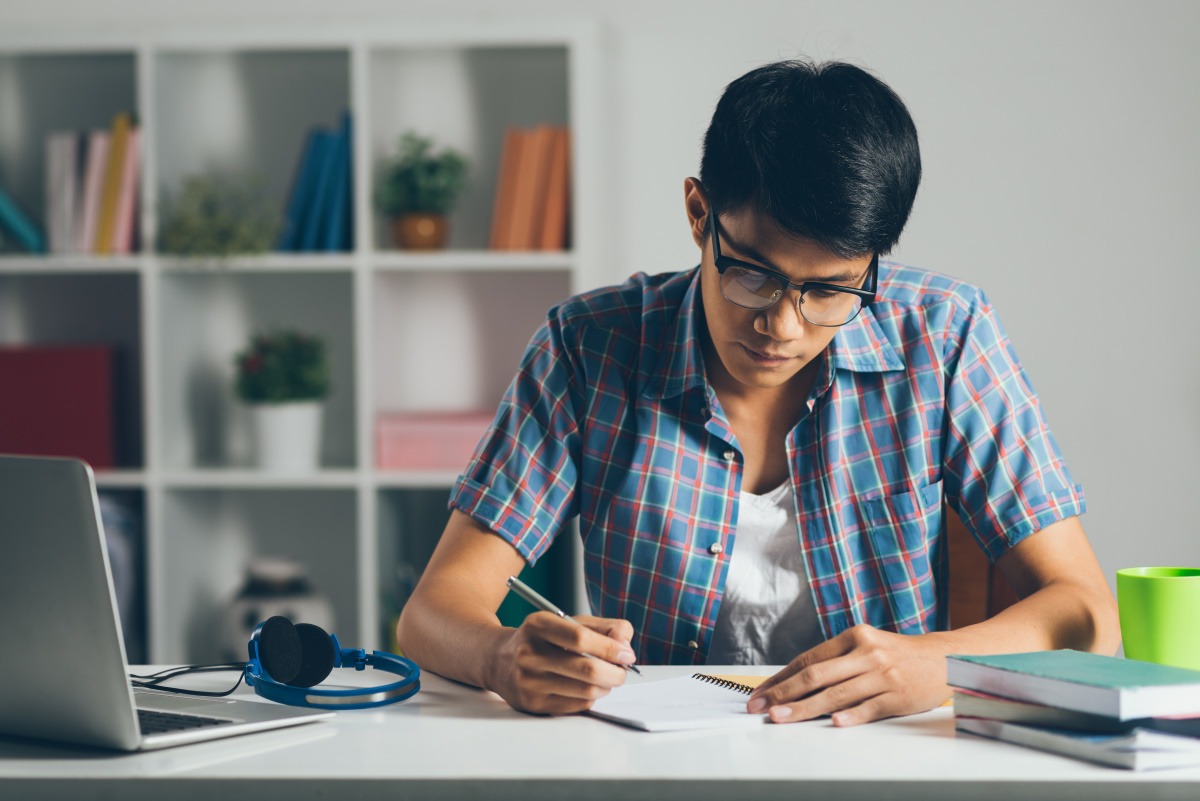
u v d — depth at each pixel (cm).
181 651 255
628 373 133
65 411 252
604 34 255
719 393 130
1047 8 244
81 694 80
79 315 271
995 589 145
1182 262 243
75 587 78
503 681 94
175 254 246
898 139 102
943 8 247
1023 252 246
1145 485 244
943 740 84
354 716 93
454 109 265
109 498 249
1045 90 245
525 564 128
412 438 245
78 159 250
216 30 245
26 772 76
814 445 129
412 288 268
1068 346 246
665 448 130
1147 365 244
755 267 103
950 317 132
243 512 272
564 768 76
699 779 74
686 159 255
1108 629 109
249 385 250
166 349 252
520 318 268
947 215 248
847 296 104
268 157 268
